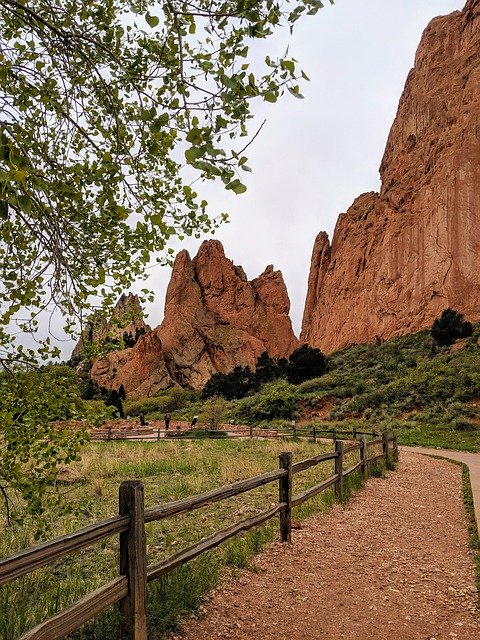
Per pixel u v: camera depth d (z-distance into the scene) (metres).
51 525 7.28
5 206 2.15
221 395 60.94
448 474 13.45
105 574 5.43
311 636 3.97
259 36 2.87
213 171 2.59
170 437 29.80
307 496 7.23
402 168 75.00
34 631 2.54
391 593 4.91
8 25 3.89
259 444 21.97
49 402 4.07
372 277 70.38
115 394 63.00
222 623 4.09
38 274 3.33
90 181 3.80
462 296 56.22
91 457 16.06
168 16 3.42
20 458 3.92
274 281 127.00
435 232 61.41
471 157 61.66
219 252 125.44
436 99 73.88
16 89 3.76
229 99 2.75
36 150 3.62
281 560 5.75
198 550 4.41
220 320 118.19
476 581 5.20
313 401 38.41
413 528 7.48
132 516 3.45
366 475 11.48
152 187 4.29
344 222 89.88
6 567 2.43
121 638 3.33
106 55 3.80
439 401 30.56
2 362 3.85
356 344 66.75
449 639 3.96
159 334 113.31
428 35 82.19
